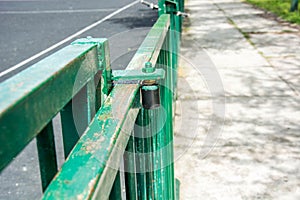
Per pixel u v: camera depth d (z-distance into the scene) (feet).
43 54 21.53
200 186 9.16
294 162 9.98
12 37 26.02
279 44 22.29
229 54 20.45
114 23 29.07
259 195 8.75
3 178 9.68
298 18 29.37
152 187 5.08
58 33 26.68
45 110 2.15
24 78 2.16
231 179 9.39
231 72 17.43
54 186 2.21
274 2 38.93
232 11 34.96
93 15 33.24
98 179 2.35
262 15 32.17
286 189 8.93
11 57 21.02
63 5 40.68
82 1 43.50
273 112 13.03
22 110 1.89
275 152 10.50
